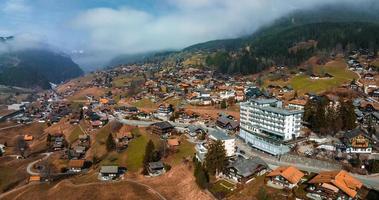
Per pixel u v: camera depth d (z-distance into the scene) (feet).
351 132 489.67
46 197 479.82
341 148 468.75
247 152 521.65
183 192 443.32
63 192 480.64
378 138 502.79
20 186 549.54
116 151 627.46
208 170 451.94
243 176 412.98
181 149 561.84
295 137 521.65
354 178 377.91
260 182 405.18
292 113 516.32
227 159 460.14
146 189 465.88
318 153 464.65
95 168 582.35
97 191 472.03
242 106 596.29
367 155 449.06
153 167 503.61
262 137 528.63
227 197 392.47
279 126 520.83
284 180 384.27
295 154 469.16
